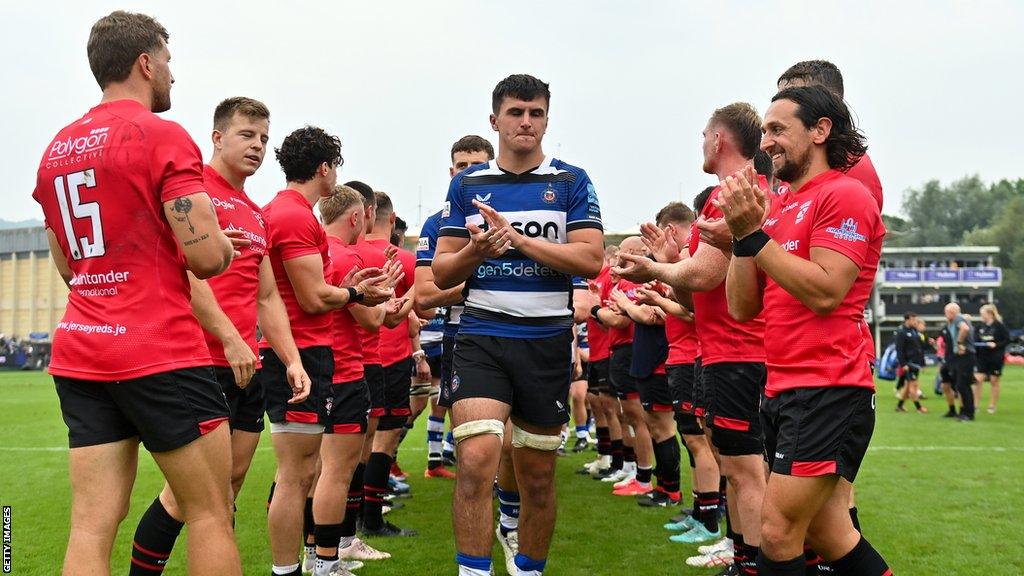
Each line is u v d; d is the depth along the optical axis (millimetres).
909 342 16438
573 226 3746
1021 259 74125
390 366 5938
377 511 5816
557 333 3787
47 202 2885
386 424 5902
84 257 2775
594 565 4961
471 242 3420
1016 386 24875
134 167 2727
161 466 2803
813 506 2930
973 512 6457
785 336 3047
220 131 3998
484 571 3486
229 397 3889
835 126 3143
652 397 6609
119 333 2709
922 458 9508
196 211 2777
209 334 3750
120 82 2943
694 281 4035
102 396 2791
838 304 2883
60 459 9594
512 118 3729
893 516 6301
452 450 9664
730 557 4887
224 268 2902
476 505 3514
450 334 5820
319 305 4086
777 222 3246
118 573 4777
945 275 61719
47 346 48562
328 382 4242
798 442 2928
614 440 8414
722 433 4191
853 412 2910
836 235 2898
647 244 4773
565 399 3852
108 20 2953
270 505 4066
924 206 99000
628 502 7031
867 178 3742
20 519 6207
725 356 4180
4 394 21859
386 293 4438
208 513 2848
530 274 3738
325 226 5184
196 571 2812
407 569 4871
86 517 2725
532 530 3908
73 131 2852
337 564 4531
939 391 20938
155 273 2775
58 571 4711
